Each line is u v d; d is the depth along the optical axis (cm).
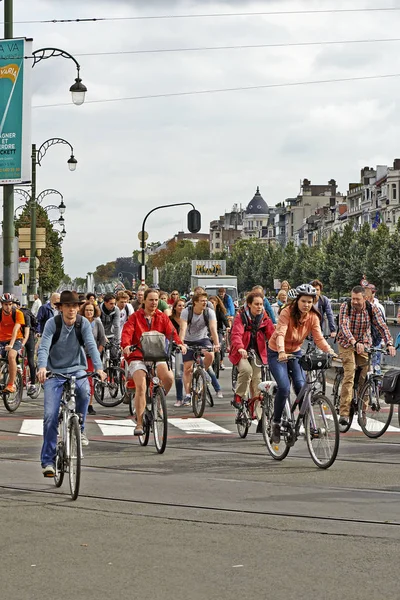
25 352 4566
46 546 1598
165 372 2792
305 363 2458
